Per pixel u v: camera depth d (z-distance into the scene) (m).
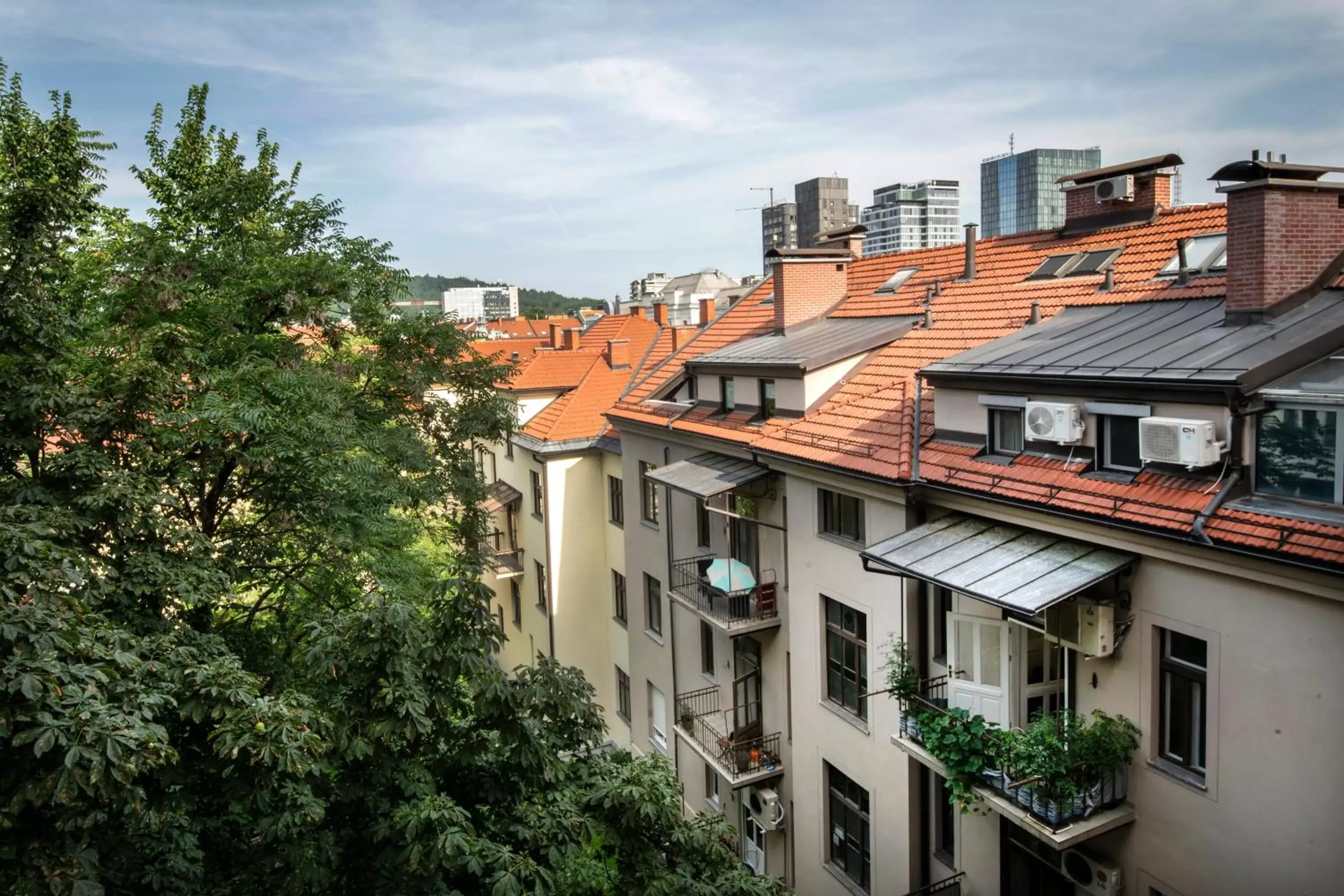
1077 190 17.33
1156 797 9.95
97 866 7.82
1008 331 14.82
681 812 10.88
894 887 14.51
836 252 21.08
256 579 17.62
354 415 19.17
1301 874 8.49
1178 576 9.49
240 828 10.92
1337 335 9.05
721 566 17.67
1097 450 10.77
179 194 18.97
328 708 9.82
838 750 15.77
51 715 7.15
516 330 80.25
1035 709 11.58
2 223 11.99
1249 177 10.59
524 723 10.14
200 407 14.09
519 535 33.47
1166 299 12.80
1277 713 8.59
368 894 9.66
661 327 40.31
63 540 10.51
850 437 14.88
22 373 11.41
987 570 10.67
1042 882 11.99
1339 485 8.41
